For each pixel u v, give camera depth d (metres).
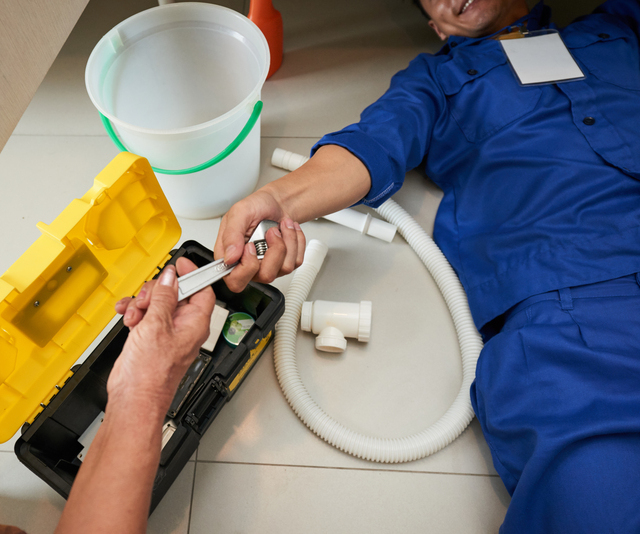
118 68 1.05
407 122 1.03
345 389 1.04
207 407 0.86
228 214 0.79
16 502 0.92
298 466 0.96
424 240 1.17
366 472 0.96
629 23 1.21
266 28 1.38
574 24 1.19
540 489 0.79
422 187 1.31
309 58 1.53
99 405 0.93
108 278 0.87
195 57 1.15
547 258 0.95
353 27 1.60
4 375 0.74
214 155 1.04
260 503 0.93
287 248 0.75
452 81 1.11
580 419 0.78
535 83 1.06
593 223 0.95
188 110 1.26
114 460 0.50
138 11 1.60
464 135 1.12
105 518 0.47
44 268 0.69
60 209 1.26
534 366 0.86
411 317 1.13
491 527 0.92
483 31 1.23
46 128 1.39
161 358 0.56
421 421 1.01
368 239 1.23
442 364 1.07
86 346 0.87
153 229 0.91
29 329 0.74
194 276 0.67
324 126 1.41
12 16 0.54
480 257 1.06
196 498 0.93
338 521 0.92
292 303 1.06
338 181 0.91
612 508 0.72
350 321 1.04
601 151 0.98
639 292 0.88
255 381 1.04
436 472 0.96
